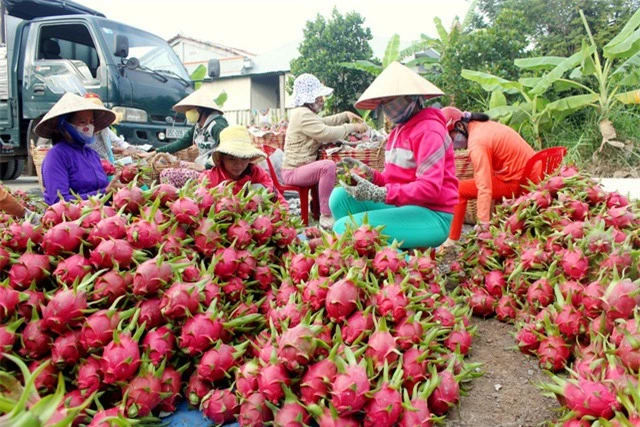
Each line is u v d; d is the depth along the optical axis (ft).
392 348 5.83
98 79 27.02
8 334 5.94
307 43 64.03
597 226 8.34
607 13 52.26
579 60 23.86
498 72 33.55
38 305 6.38
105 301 6.44
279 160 20.24
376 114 12.03
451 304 8.42
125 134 27.14
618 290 6.52
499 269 9.75
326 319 6.57
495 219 11.03
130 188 8.01
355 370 5.31
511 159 14.98
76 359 6.05
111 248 6.55
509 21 37.78
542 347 7.43
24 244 7.04
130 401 5.73
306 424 5.50
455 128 15.29
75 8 31.71
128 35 29.68
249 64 83.92
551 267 8.26
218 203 8.08
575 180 10.22
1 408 3.89
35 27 29.12
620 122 24.52
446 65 35.35
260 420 5.70
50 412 3.67
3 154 30.14
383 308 6.35
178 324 6.41
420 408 5.60
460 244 10.99
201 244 7.69
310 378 5.50
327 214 17.11
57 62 28.58
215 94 84.84
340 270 6.64
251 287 8.06
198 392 6.30
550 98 31.45
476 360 7.98
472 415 6.52
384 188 10.82
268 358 5.81
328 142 18.89
